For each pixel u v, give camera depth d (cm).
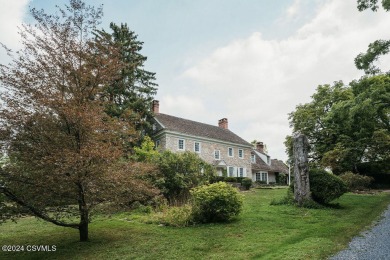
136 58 2911
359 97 1502
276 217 1051
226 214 1017
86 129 744
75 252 720
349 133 2795
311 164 2936
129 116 936
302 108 3388
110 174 748
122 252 696
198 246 705
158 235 862
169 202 1459
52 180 689
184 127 3453
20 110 705
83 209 773
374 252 579
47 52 755
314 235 748
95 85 807
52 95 726
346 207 1252
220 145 3709
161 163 1521
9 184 709
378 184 2664
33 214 738
